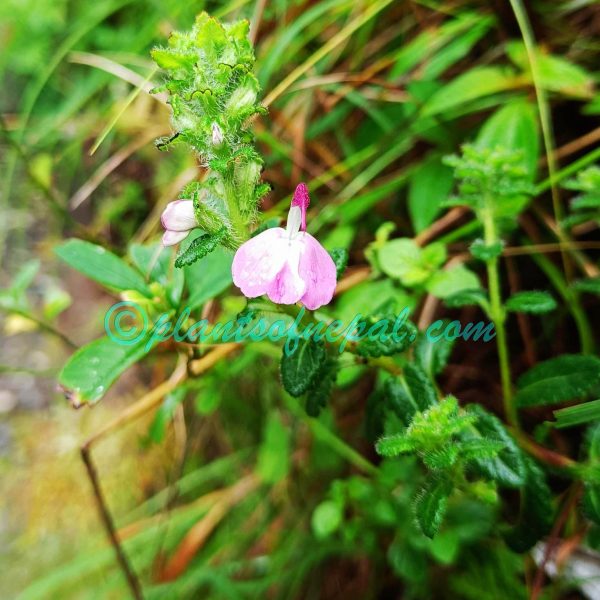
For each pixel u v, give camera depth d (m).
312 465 0.19
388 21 0.19
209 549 0.19
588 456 0.12
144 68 0.21
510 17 0.17
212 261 0.13
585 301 0.16
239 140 0.09
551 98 0.16
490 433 0.11
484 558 0.15
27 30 0.27
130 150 0.20
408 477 0.15
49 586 0.17
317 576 0.18
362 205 0.17
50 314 0.17
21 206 0.26
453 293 0.13
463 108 0.17
